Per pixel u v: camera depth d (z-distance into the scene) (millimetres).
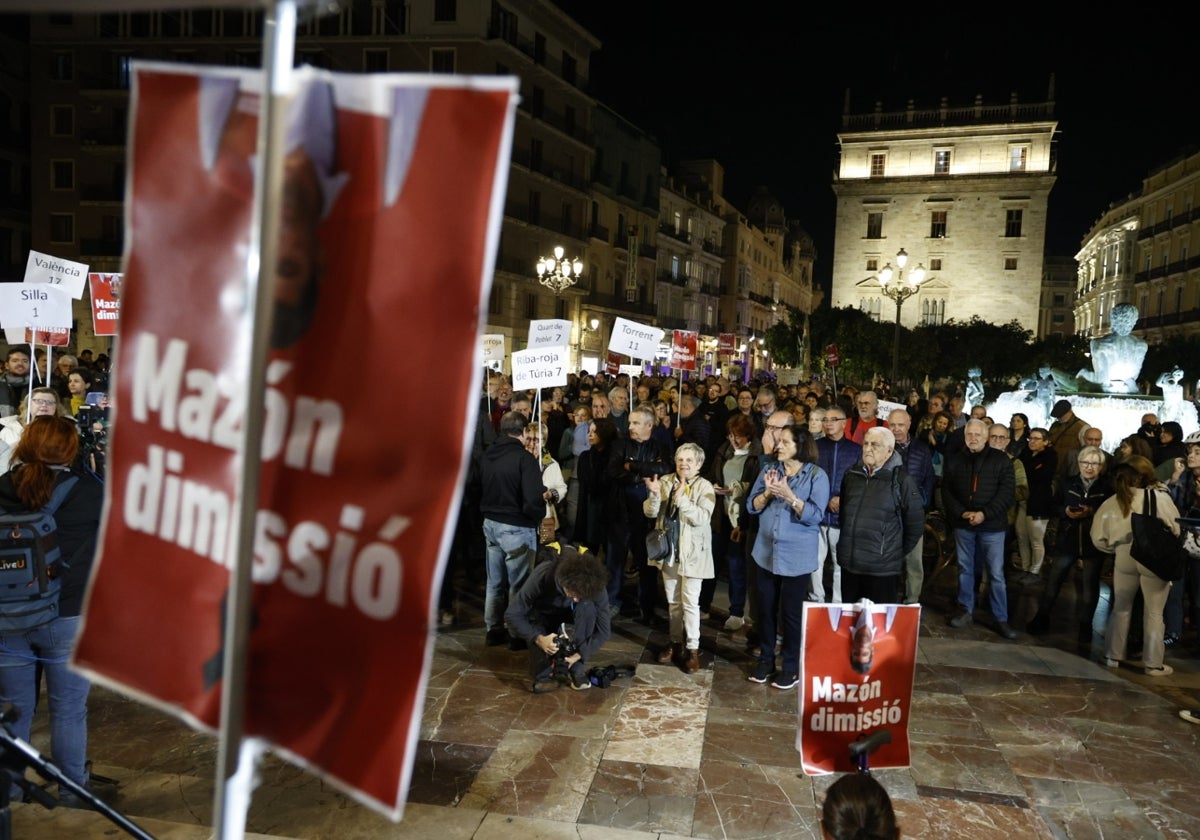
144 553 1892
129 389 1888
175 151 1814
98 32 36531
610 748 4926
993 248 56344
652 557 6172
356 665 1754
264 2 1516
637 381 16562
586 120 45562
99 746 4781
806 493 5746
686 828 4102
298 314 1749
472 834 3984
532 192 42094
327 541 1761
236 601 1672
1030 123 55219
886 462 5906
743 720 5352
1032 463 8883
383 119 1708
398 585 1726
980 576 8781
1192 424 15508
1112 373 18172
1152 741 5223
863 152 59188
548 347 8648
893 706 3779
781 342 49250
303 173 1726
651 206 54688
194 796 4273
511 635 6348
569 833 4004
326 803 4238
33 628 3738
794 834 4074
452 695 5645
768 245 80500
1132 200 59094
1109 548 6527
